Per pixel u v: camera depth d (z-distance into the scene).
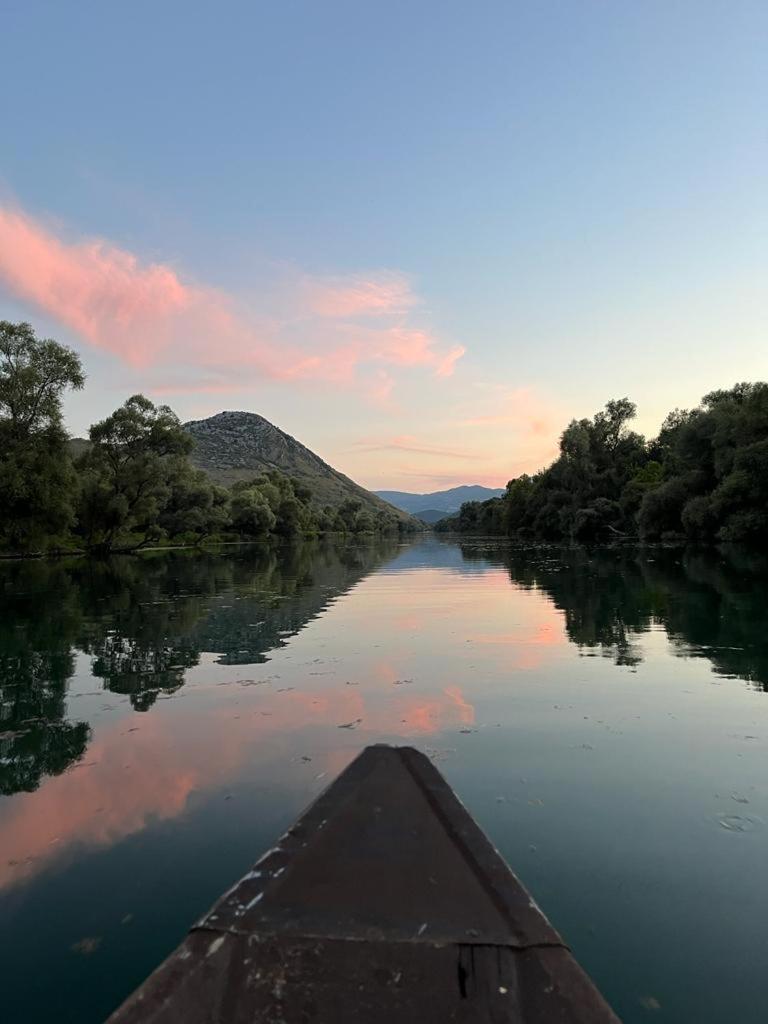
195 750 5.86
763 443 35.91
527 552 46.31
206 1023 1.76
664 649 9.88
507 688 7.77
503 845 4.13
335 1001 1.83
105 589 20.91
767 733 6.13
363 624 12.88
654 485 54.56
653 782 5.05
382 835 2.53
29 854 4.11
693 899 3.56
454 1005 1.82
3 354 35.94
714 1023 2.72
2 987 2.97
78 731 6.45
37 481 34.53
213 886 3.73
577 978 1.91
